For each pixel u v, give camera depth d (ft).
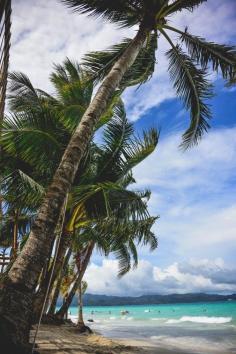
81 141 16.89
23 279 11.68
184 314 173.27
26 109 32.01
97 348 29.60
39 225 13.28
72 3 25.67
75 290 52.37
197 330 76.07
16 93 33.53
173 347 41.91
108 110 30.94
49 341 27.45
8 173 31.04
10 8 6.11
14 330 10.11
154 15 25.64
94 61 29.94
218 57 28.96
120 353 29.37
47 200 14.12
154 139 33.53
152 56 31.22
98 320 154.71
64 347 25.82
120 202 31.27
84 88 32.45
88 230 44.42
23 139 24.88
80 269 54.65
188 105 30.63
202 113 30.35
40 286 35.45
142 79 31.73
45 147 26.43
